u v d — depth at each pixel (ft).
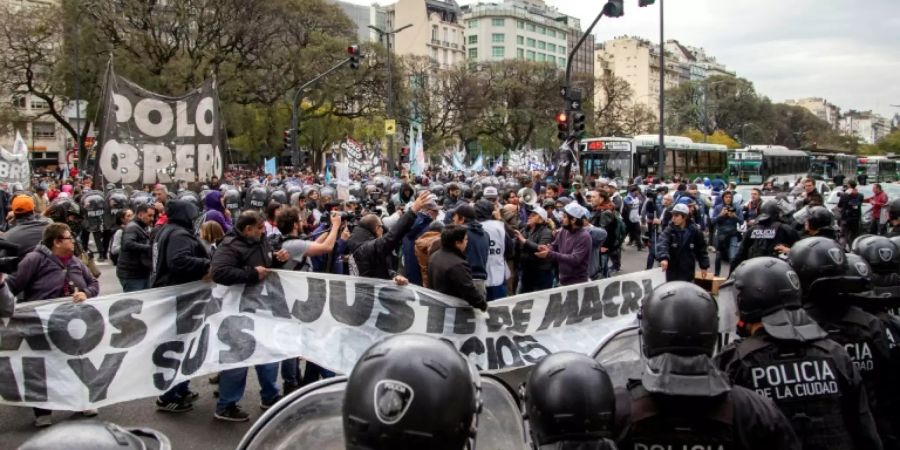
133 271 25.86
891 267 12.42
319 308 19.83
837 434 9.09
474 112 201.57
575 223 26.76
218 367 19.02
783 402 9.17
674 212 28.55
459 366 5.76
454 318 20.31
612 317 22.00
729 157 135.54
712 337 7.61
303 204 38.78
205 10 126.31
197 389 22.40
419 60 211.00
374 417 5.38
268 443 8.65
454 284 20.04
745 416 7.51
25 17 124.16
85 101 123.54
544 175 88.58
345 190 44.75
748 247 28.84
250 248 19.35
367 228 23.72
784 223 28.25
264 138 146.92
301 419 8.79
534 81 220.43
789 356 9.26
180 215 20.22
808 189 38.29
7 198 55.88
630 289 22.30
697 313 7.56
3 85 129.39
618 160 97.66
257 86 133.18
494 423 9.70
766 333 9.45
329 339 19.71
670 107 334.24
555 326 21.33
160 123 62.75
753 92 337.72
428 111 194.90
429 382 5.44
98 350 18.53
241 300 19.51
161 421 19.43
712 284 20.67
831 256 10.76
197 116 64.49
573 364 7.13
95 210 51.85
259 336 19.34
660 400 7.52
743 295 9.59
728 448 7.41
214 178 65.72
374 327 20.01
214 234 24.73
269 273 19.65
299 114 149.69
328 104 158.20
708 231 61.93
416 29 388.16
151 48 125.90
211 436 18.34
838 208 59.57
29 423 19.13
